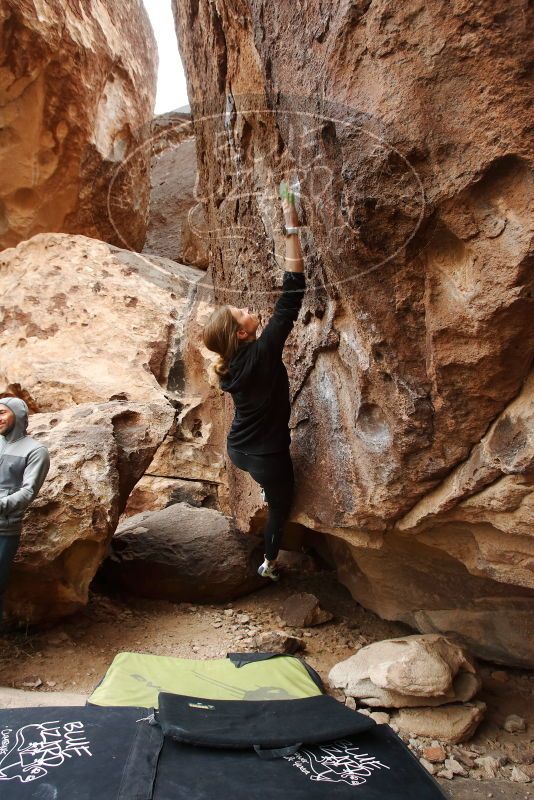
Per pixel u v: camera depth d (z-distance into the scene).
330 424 2.90
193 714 2.31
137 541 4.41
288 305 2.77
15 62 6.18
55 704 2.74
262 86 2.78
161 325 6.31
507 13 1.60
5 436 3.25
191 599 4.24
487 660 3.32
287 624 3.94
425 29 1.73
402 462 2.48
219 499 5.52
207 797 1.84
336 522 2.94
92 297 6.37
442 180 1.84
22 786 1.87
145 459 4.08
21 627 3.54
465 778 2.48
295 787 1.91
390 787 1.96
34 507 3.42
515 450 2.12
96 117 7.08
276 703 2.51
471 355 2.08
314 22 2.08
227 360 2.90
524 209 1.75
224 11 2.91
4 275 6.79
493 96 1.69
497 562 2.57
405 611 3.60
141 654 3.22
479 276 1.91
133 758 2.00
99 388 5.58
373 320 2.27
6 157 6.77
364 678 2.93
